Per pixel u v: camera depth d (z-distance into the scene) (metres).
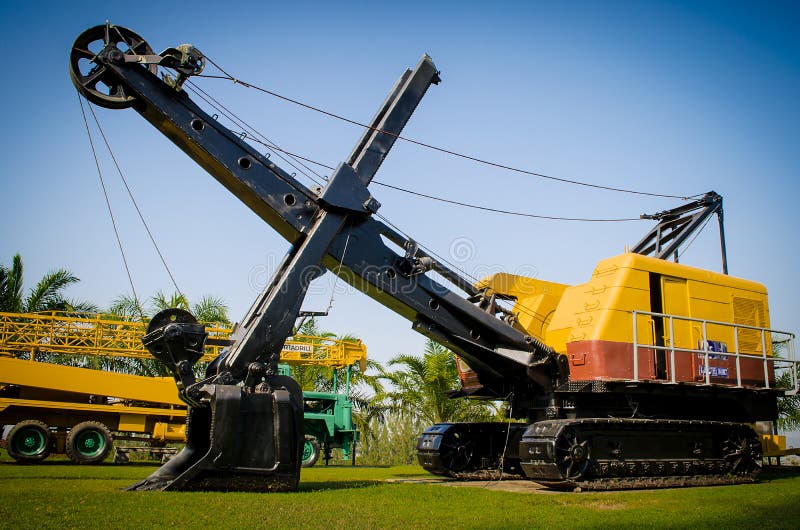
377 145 13.97
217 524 8.12
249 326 12.96
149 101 12.09
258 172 12.78
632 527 8.59
